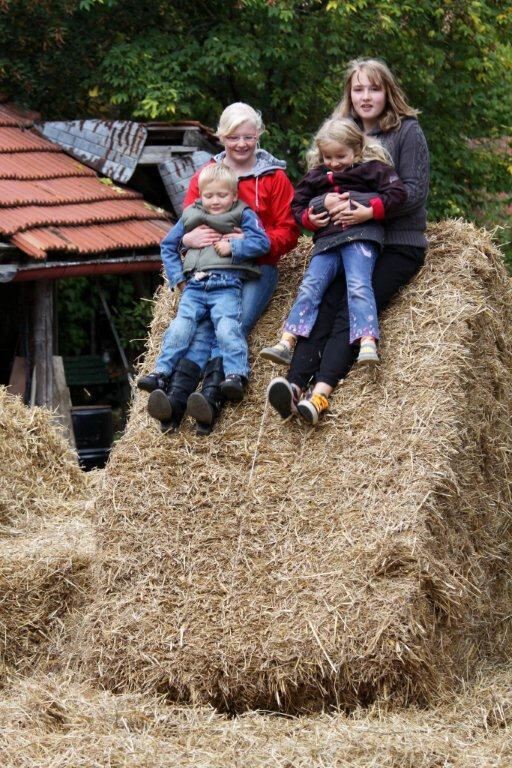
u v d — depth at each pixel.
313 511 11.29
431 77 33.19
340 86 31.83
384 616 10.47
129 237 23.33
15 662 12.41
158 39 29.25
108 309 29.42
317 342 11.90
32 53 29.14
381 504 11.04
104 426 23.00
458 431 11.34
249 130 12.51
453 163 34.22
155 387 11.88
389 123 12.36
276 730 10.25
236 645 10.74
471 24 32.56
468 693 11.01
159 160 25.81
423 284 12.16
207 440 11.88
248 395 12.15
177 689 10.83
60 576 12.73
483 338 12.12
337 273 12.02
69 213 23.06
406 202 11.93
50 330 23.19
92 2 27.64
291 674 10.54
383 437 11.36
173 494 11.65
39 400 22.95
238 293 12.33
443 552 11.12
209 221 12.34
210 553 11.34
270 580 11.04
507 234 35.72
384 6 30.22
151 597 11.26
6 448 15.61
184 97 29.55
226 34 29.22
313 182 12.05
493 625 12.20
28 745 9.88
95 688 11.19
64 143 25.97
